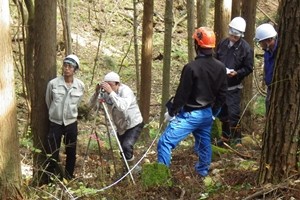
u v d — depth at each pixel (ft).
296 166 15.25
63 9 39.14
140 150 31.17
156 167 19.08
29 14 31.04
